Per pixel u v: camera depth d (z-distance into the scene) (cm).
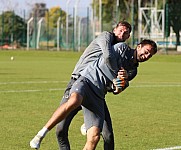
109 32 799
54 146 966
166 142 1020
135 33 6400
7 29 6769
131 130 1140
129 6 7006
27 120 1240
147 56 789
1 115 1307
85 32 6212
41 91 1883
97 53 780
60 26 6575
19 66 3606
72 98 732
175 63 4500
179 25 5706
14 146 961
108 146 814
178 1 5903
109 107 1491
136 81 2428
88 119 760
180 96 1808
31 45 6669
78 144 992
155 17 5609
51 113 1353
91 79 761
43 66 3647
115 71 772
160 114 1376
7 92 1828
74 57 5278
